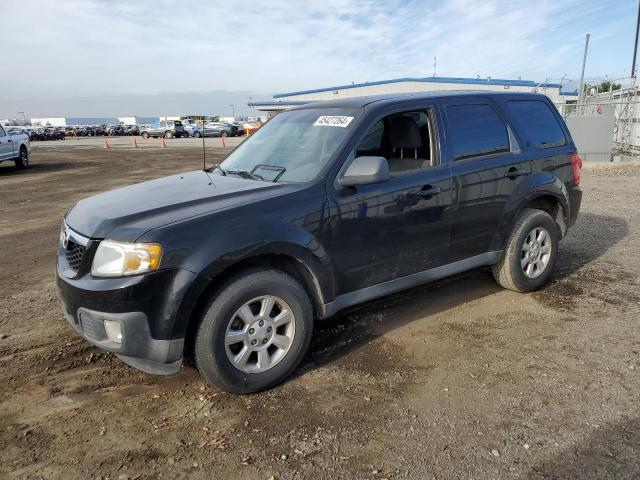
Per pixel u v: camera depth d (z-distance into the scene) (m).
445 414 2.96
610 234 6.98
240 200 3.25
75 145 39.22
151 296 2.85
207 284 2.95
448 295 4.86
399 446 2.68
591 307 4.47
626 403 3.00
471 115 4.38
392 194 3.72
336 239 3.47
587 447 2.63
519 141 4.65
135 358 3.06
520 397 3.11
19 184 14.71
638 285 4.97
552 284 5.08
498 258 4.57
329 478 2.47
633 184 11.77
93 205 3.51
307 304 3.38
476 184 4.21
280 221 3.22
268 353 3.29
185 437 2.82
